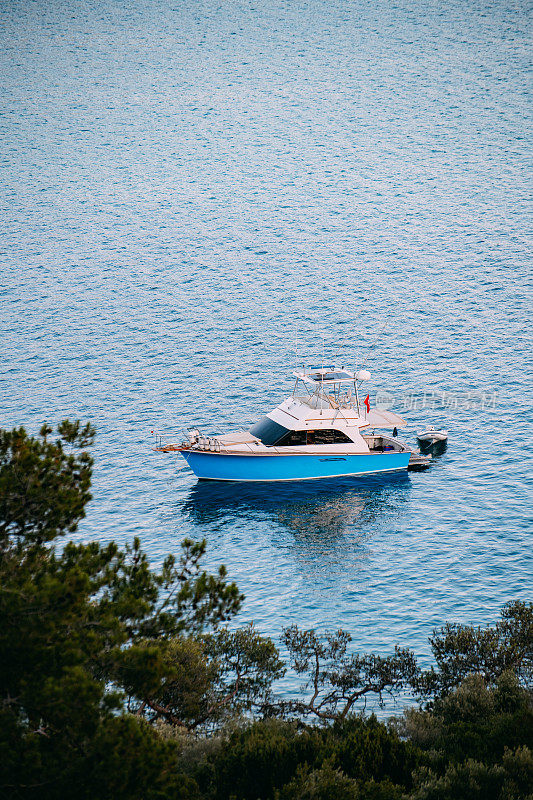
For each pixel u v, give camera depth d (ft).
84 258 317.01
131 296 279.28
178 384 212.02
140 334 247.09
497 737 65.16
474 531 144.15
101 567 55.83
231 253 319.68
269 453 166.81
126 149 485.97
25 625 45.62
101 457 175.32
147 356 230.68
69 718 45.50
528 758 59.52
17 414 195.00
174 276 297.33
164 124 544.62
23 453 53.52
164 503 158.61
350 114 543.80
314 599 124.98
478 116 511.81
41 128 533.96
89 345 239.09
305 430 170.60
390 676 87.04
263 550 141.79
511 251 305.94
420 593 125.39
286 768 62.28
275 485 168.14
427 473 168.45
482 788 58.08
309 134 503.61
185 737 68.90
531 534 141.38
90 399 203.41
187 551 62.03
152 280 294.05
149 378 215.92
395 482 166.81
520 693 74.49
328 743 65.98
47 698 44.04
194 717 74.28
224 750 64.75
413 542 142.31
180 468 172.24
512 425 185.57
